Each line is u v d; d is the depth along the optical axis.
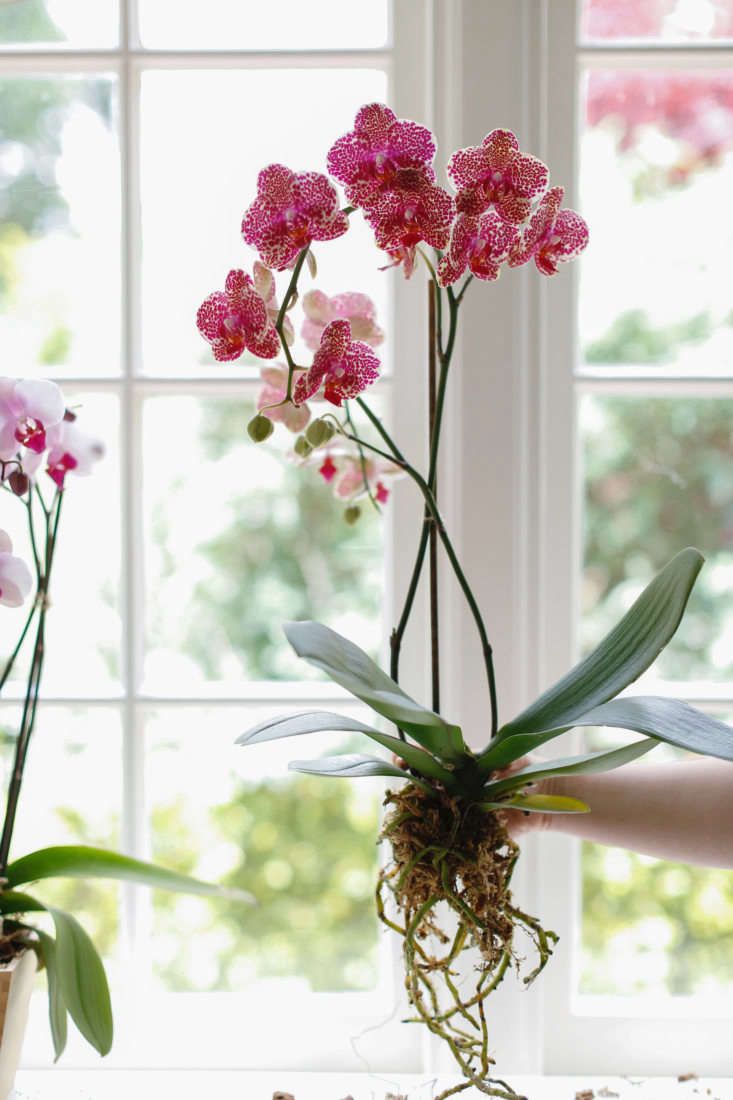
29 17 2.94
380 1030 1.23
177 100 3.44
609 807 0.95
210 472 3.94
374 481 1.07
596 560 2.90
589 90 2.44
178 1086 1.16
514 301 1.15
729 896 2.53
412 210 0.82
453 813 0.86
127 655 1.26
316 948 3.44
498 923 0.87
